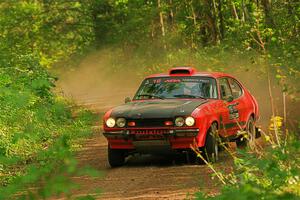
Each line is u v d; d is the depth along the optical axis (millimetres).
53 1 81000
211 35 62875
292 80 25672
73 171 6777
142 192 14680
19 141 21594
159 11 70000
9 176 17547
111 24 79938
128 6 75125
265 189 10391
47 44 80812
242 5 52688
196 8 63469
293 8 40062
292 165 11398
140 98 19500
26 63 38188
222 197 10938
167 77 19953
